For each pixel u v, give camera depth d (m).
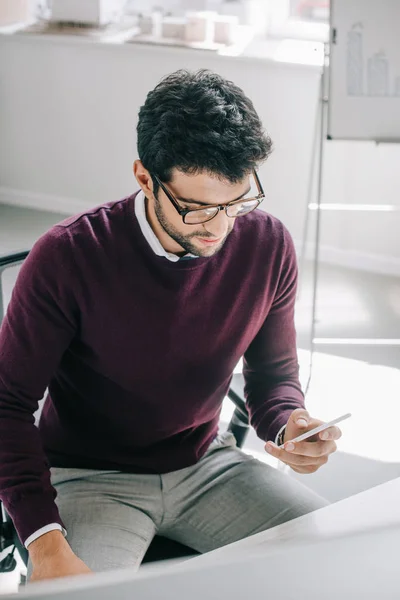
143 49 3.45
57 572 1.05
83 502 1.24
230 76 3.35
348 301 3.16
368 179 3.31
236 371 2.30
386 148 3.23
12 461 1.14
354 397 2.50
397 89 2.18
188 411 1.28
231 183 1.03
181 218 1.08
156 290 1.19
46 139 3.89
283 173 3.42
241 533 1.24
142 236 1.17
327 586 0.39
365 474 2.13
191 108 1.02
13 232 3.75
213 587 0.37
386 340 2.63
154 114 1.05
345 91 2.19
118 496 1.26
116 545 1.17
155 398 1.26
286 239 1.29
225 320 1.25
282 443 1.25
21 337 1.18
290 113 3.31
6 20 3.76
